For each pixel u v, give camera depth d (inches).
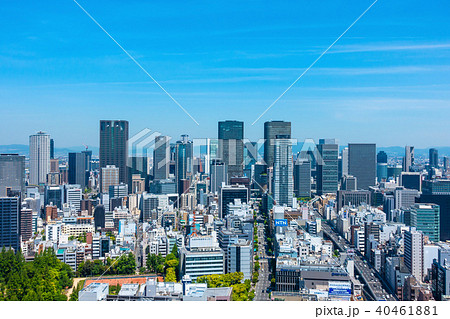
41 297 2482.8
